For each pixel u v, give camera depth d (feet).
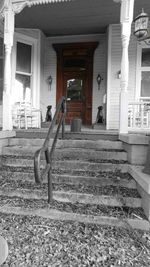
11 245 6.64
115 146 12.32
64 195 9.22
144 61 21.47
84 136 13.47
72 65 25.18
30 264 5.86
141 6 17.79
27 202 9.14
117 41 21.49
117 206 8.77
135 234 7.25
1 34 19.93
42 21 20.88
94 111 24.77
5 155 12.64
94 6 17.89
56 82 25.44
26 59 22.84
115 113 21.94
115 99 21.91
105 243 6.79
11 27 14.26
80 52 24.77
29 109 20.53
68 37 24.85
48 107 24.75
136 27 14.15
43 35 24.34
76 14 19.42
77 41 24.72
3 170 11.10
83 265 5.86
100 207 8.71
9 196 9.66
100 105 24.57
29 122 21.45
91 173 10.52
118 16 19.76
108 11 18.81
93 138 13.33
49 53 25.44
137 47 21.34
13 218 8.20
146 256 6.24
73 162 11.11
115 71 21.76
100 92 24.56
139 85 21.58
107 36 22.09
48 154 8.13
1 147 12.76
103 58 24.31
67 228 7.57
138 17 14.01
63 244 6.73
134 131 14.10
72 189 9.57
